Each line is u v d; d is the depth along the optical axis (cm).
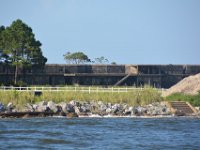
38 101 16912
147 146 8675
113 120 14125
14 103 16500
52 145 8644
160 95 18100
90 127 11750
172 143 9075
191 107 17212
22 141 8994
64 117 15550
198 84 18500
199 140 9538
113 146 8606
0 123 12625
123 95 17475
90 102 17000
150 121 13838
